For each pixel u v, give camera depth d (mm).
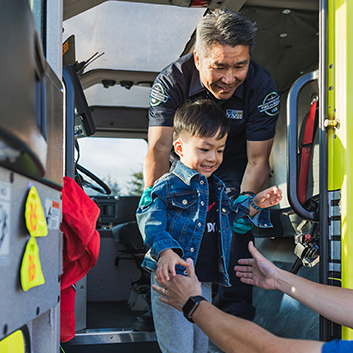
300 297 1479
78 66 2717
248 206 1929
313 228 2121
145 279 3562
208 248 1858
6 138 619
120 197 3963
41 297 972
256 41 3234
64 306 1490
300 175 2096
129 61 3305
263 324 3035
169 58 3275
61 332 1469
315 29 3080
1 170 745
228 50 1911
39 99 782
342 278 1639
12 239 791
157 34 2932
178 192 1797
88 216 1437
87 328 2744
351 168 1674
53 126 1048
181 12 2703
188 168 1822
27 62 685
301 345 926
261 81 2277
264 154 2336
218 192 1900
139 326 2508
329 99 1767
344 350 870
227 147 2463
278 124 3996
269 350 950
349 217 1647
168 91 2289
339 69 1732
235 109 2287
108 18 2701
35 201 910
